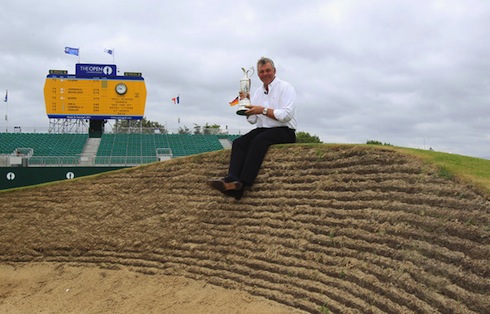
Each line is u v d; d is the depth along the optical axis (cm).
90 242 1032
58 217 1104
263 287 683
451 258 431
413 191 528
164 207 946
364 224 575
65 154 3250
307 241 654
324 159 686
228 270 765
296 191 711
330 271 591
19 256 1113
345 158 655
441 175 507
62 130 3503
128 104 3153
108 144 3441
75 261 1040
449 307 404
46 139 3431
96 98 3123
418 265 466
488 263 392
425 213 494
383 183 578
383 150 608
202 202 880
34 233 1119
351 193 621
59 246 1073
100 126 3500
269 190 755
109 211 1036
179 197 927
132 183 1027
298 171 719
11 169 2019
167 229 918
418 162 550
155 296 807
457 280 412
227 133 3791
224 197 841
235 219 800
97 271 976
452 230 447
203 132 3766
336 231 615
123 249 976
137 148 3444
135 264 938
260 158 766
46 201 1136
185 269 845
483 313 374
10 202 1177
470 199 452
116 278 923
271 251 702
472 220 432
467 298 393
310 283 612
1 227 1157
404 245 499
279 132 771
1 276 1055
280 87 755
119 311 793
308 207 679
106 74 3145
